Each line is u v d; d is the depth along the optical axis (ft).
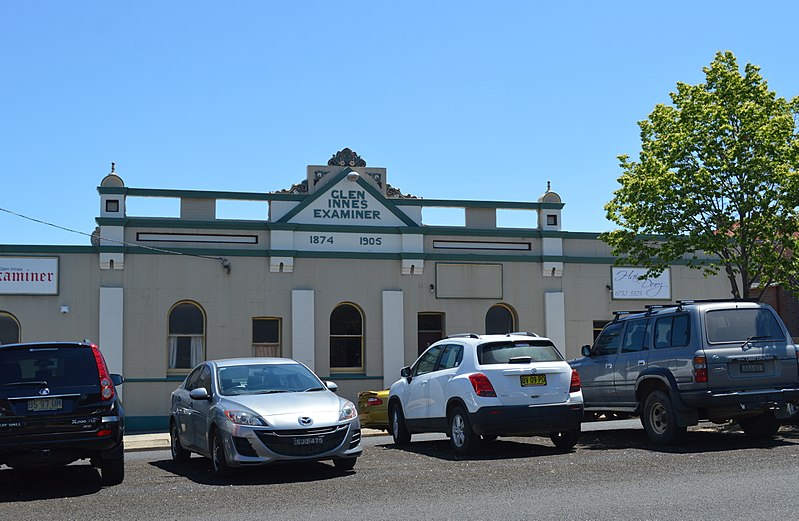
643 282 93.25
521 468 38.86
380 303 87.30
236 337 83.66
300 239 86.02
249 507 31.32
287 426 38.17
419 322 88.58
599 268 92.63
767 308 46.37
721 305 45.88
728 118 63.10
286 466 42.39
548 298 90.74
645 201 64.69
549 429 44.80
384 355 86.63
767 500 29.48
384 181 89.10
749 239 62.69
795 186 59.21
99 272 81.51
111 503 33.06
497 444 50.67
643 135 68.33
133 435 74.84
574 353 90.89
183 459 47.19
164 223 83.05
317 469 41.01
